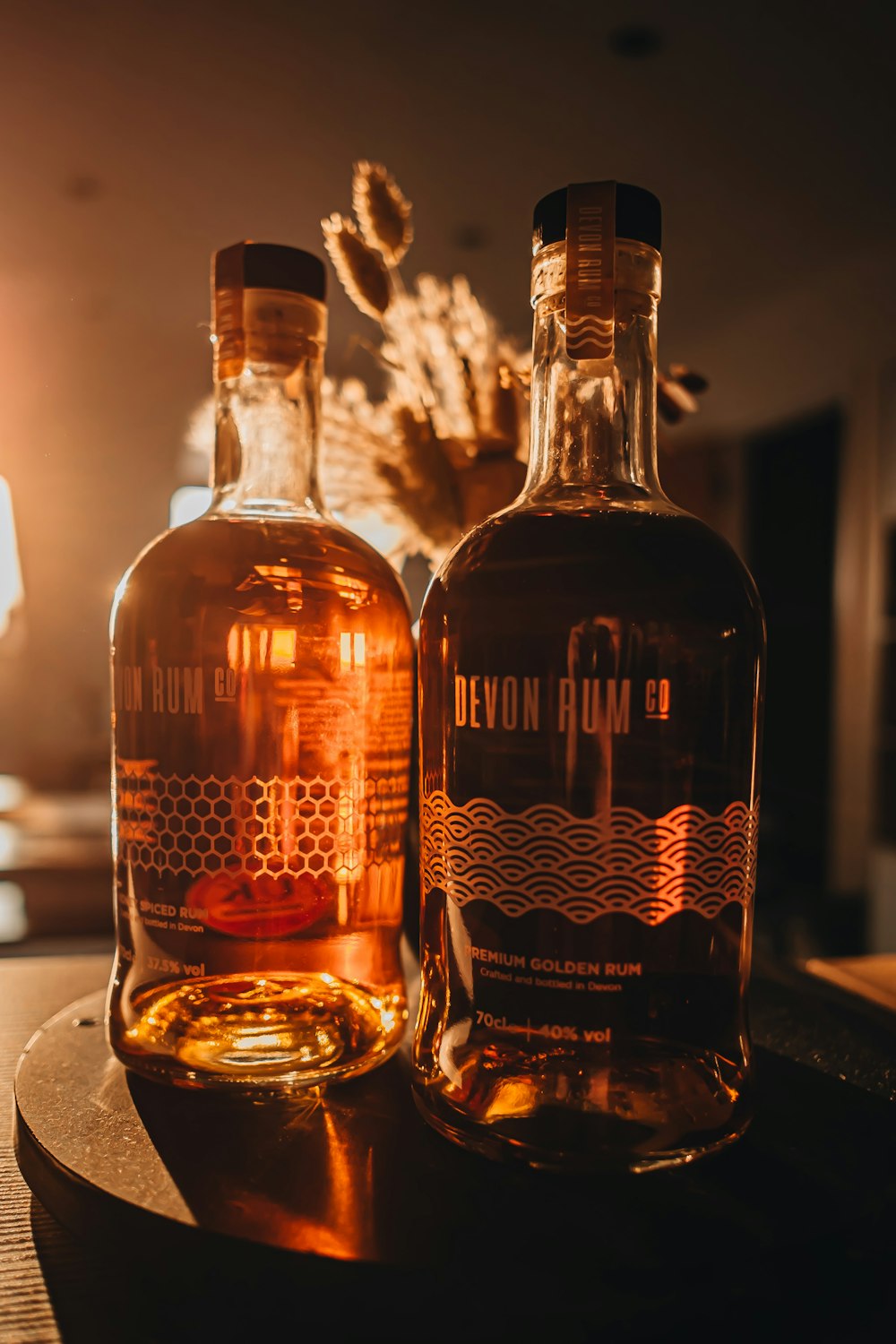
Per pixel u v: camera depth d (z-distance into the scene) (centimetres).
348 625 37
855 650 295
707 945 31
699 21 179
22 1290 27
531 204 248
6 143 222
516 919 30
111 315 317
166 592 37
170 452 332
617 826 29
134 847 36
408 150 224
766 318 330
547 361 35
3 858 212
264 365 38
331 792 36
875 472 284
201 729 36
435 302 54
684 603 31
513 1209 27
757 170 233
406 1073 37
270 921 35
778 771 347
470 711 31
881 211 252
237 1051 34
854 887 294
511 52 190
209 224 262
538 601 30
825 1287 25
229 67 196
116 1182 28
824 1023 43
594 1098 29
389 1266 24
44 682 371
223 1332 25
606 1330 23
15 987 52
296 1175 29
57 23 181
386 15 177
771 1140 31
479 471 46
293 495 41
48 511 336
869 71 193
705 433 368
